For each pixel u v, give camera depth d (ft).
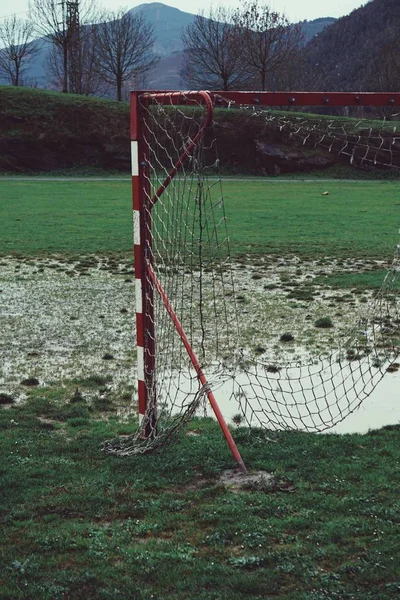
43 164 204.95
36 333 43.73
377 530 18.30
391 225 97.25
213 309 49.11
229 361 37.22
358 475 22.15
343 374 34.88
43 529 18.83
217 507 19.93
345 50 403.95
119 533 18.53
